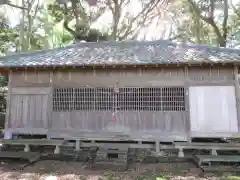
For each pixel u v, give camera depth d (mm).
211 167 5598
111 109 7398
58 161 6562
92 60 7176
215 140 7723
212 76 7133
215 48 8148
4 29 16031
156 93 7301
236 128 6836
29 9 16469
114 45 10070
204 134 6949
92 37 17953
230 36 18594
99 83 7484
